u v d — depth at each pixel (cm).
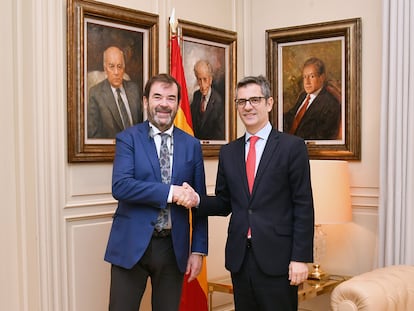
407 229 353
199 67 411
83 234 336
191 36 403
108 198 351
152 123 283
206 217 298
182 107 363
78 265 333
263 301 273
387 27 365
